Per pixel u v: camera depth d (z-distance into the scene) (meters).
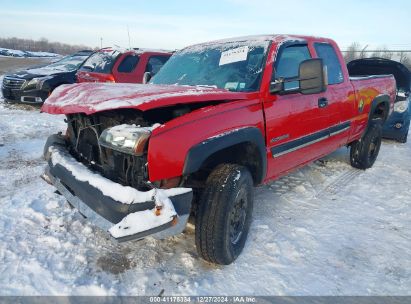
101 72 8.93
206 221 2.76
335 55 4.64
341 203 4.35
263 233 3.51
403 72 8.04
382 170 5.80
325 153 4.60
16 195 4.20
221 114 2.86
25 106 10.61
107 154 2.80
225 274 2.88
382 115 6.17
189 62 4.09
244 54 3.70
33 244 3.19
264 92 3.33
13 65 25.28
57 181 3.13
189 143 2.59
